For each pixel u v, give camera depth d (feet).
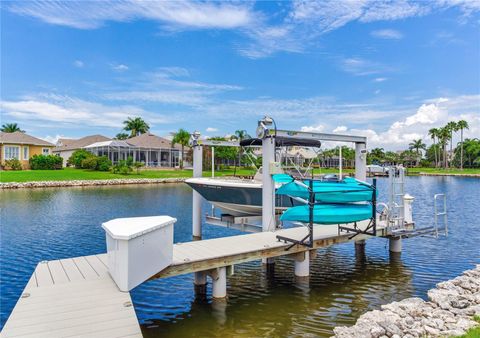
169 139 205.26
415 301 20.70
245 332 18.89
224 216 39.19
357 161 38.04
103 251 35.40
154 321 20.21
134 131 256.11
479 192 106.42
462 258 33.40
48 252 34.96
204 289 24.85
